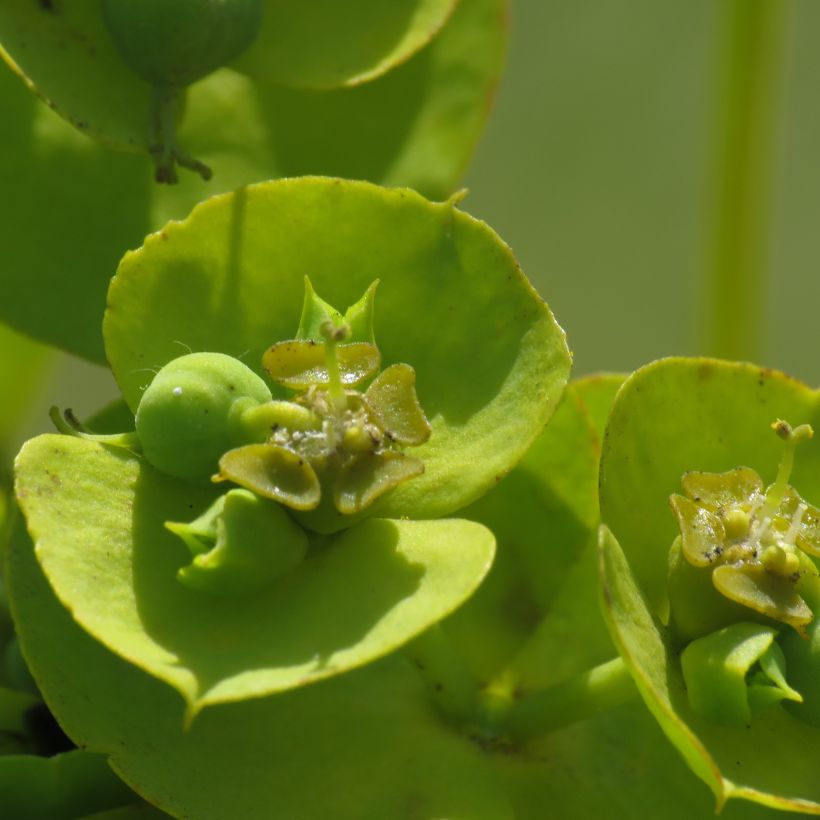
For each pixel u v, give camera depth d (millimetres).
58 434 114
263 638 113
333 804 116
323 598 113
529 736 118
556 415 120
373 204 117
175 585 114
